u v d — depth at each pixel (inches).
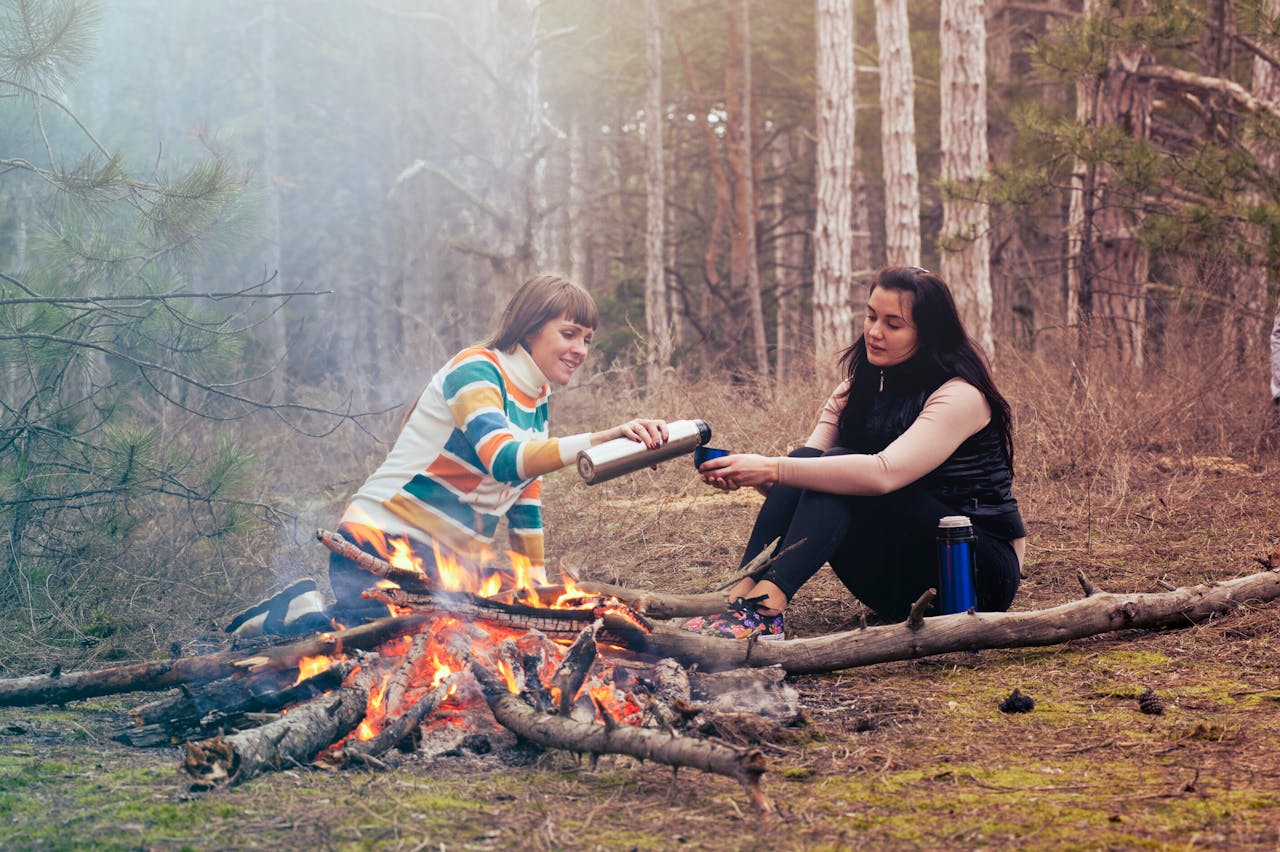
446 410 126.0
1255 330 366.0
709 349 711.1
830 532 133.0
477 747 102.0
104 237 196.2
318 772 95.5
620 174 930.1
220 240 202.5
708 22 805.2
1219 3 490.0
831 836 81.2
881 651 127.1
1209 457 276.8
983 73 440.5
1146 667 130.3
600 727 94.7
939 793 90.4
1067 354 335.0
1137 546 198.4
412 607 114.4
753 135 837.2
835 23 485.7
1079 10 633.6
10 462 181.6
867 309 144.8
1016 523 144.3
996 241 555.5
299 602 130.2
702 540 218.7
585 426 348.2
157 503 199.2
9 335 181.0
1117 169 392.2
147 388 216.1
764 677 115.9
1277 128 378.6
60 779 94.4
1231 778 93.2
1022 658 135.8
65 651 149.3
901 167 468.8
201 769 93.0
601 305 791.1
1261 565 168.7
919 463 135.6
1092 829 81.8
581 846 79.3
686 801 88.9
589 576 194.5
